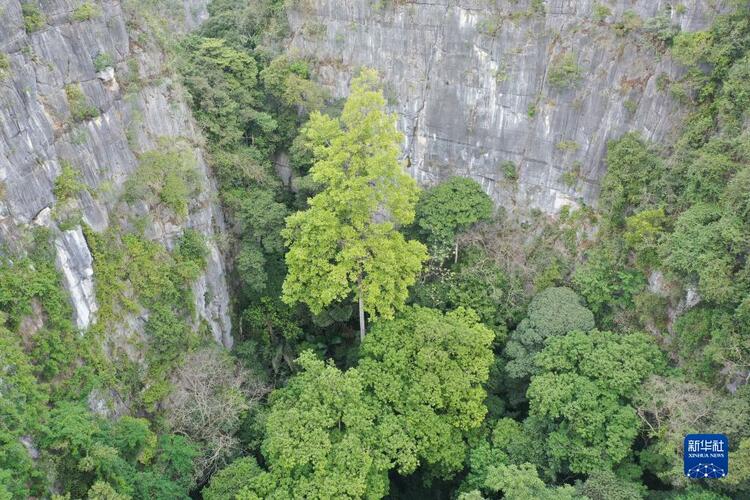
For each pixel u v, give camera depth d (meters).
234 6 52.72
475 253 41.38
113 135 30.92
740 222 27.81
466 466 34.12
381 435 29.16
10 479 19.77
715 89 32.41
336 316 40.50
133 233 32.00
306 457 26.06
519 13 38.88
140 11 35.38
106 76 30.66
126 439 26.56
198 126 40.72
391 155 32.06
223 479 28.06
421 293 39.84
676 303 31.98
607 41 36.25
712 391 27.81
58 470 22.50
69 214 26.95
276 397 33.59
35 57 26.09
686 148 32.72
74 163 27.81
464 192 41.34
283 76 46.69
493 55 40.44
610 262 35.75
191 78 40.72
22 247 24.27
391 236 35.25
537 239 41.19
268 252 42.88
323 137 33.78
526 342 34.41
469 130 42.97
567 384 30.06
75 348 26.16
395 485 36.38
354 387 29.02
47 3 27.22
